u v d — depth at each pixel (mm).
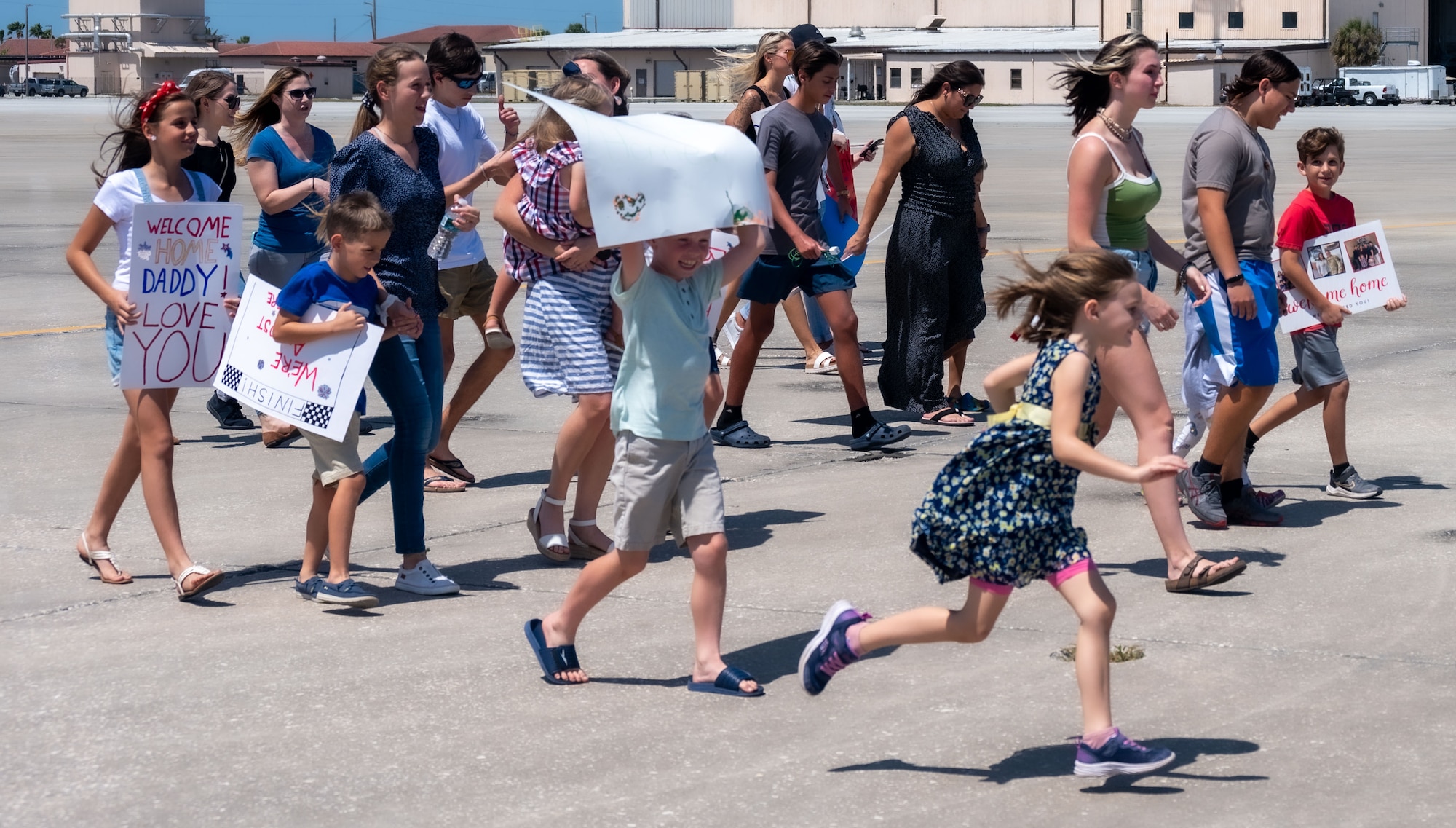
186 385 5875
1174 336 12547
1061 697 4703
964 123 9016
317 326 5547
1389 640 5168
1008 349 12031
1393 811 3859
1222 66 84125
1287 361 11117
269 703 4758
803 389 10609
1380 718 4480
